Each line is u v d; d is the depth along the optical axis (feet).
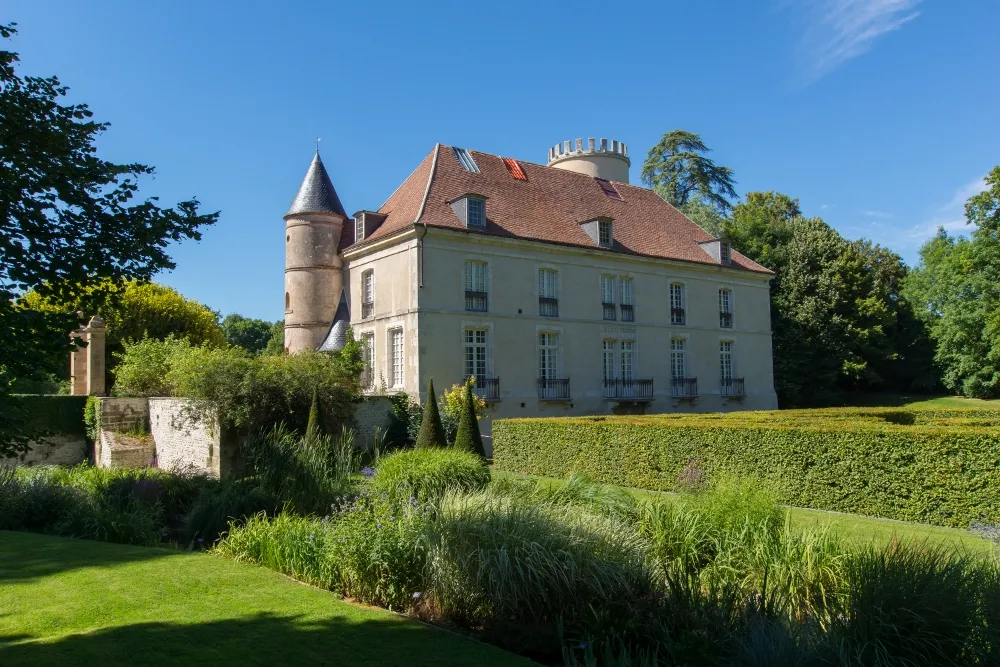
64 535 33.83
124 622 19.85
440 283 85.20
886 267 161.17
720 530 25.49
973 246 117.70
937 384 152.35
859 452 39.42
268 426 62.54
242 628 19.45
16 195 19.06
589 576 21.11
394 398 78.79
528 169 106.63
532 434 61.62
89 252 20.29
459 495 26.61
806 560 22.72
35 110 20.18
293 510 34.68
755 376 119.65
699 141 153.17
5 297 19.38
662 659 17.99
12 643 18.13
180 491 41.68
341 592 23.89
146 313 108.17
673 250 111.04
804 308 133.59
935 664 16.52
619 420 57.57
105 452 74.02
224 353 68.03
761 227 144.56
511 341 90.74
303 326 95.20
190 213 21.77
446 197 90.53
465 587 21.29
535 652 19.13
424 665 17.12
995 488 33.76
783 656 16.25
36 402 76.79
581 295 98.22
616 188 117.29
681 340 110.52
